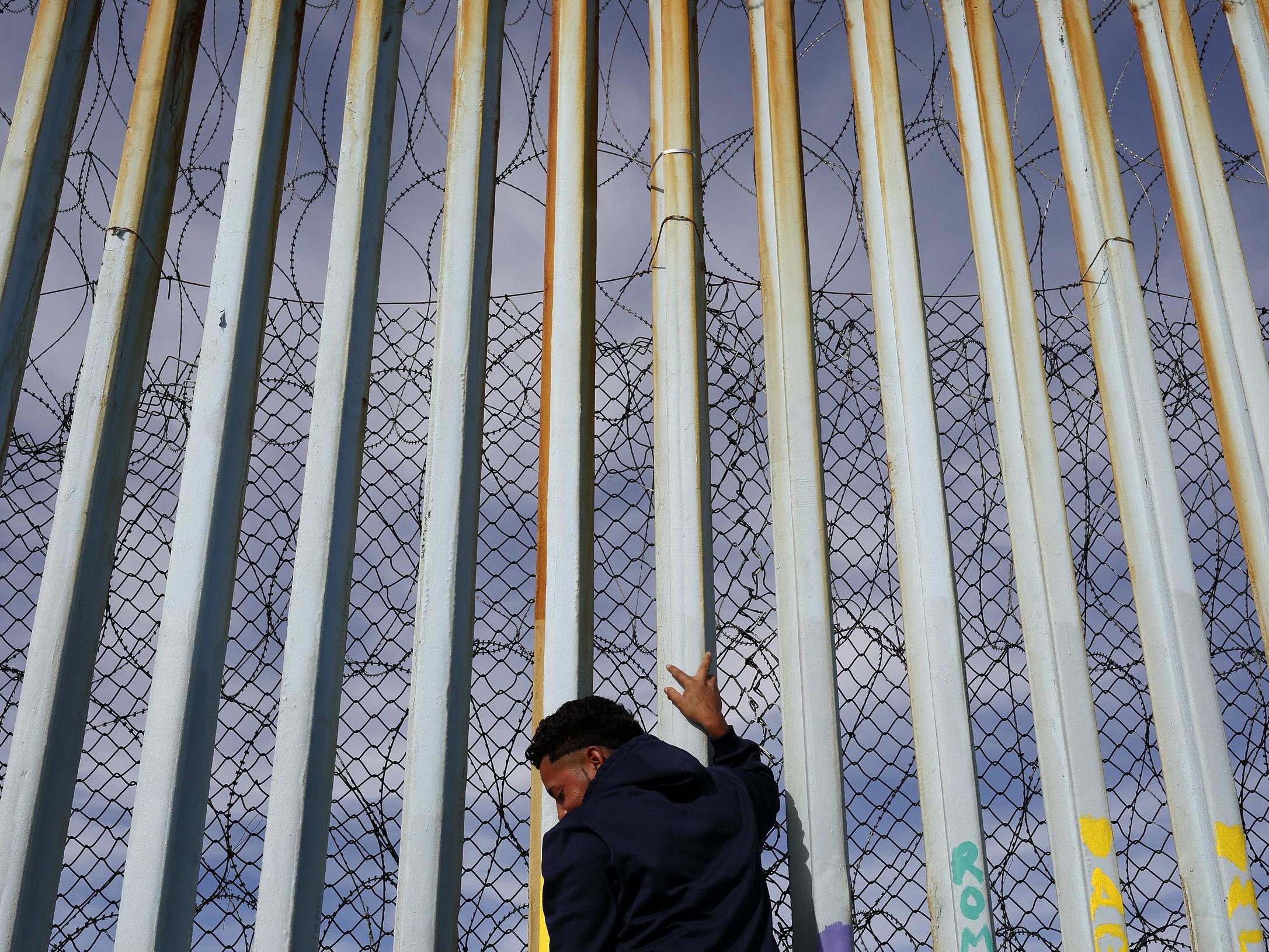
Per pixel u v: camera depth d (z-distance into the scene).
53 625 2.51
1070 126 3.13
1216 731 2.53
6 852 2.32
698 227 3.00
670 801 2.03
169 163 3.03
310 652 2.51
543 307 2.91
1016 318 2.87
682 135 3.06
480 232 2.95
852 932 2.34
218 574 2.57
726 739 2.34
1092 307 2.94
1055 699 2.55
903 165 3.01
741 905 1.94
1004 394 2.82
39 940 2.33
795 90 3.13
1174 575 2.66
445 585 2.59
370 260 2.92
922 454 2.72
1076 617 2.58
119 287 2.82
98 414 2.70
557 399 2.79
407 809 2.40
